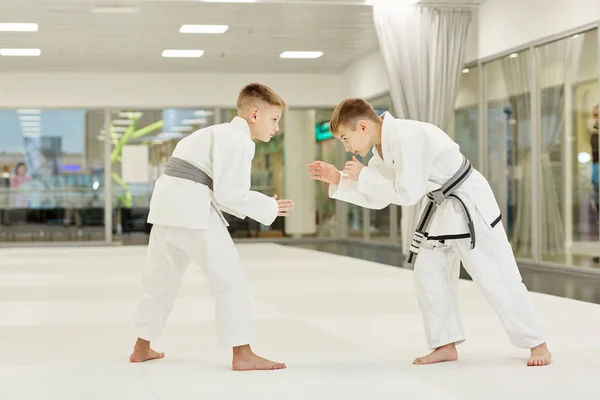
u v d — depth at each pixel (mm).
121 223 18406
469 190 4039
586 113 9750
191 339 4969
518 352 4402
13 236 18047
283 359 4250
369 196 4105
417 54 11492
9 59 16594
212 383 3646
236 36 14602
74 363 4215
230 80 18766
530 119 10953
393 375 3789
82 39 14688
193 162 3945
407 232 11305
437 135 4031
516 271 4066
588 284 8766
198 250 3936
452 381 3641
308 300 7059
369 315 6051
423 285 4137
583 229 9930
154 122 18531
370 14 12875
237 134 3955
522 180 11273
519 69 11141
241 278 3941
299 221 19297
